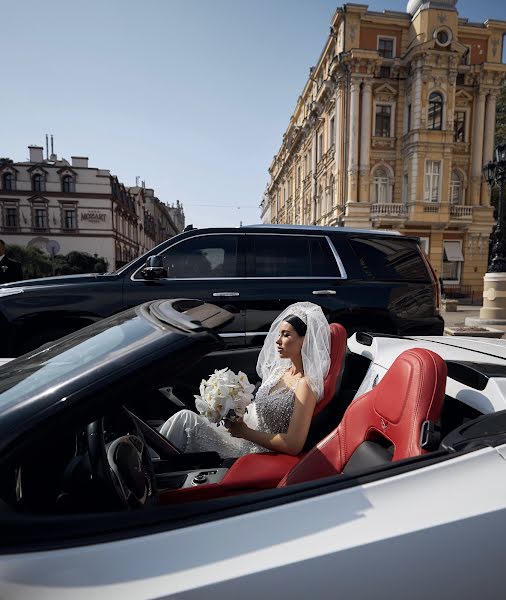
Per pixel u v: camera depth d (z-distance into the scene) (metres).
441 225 21.41
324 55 24.17
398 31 21.17
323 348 1.92
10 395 0.96
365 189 21.31
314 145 27.64
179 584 0.74
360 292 4.05
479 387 1.52
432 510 0.89
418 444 1.21
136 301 3.73
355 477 0.99
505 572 0.88
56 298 3.60
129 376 0.89
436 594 0.83
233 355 2.95
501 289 11.19
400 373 1.41
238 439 2.18
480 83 21.58
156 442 2.03
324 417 2.02
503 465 1.00
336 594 0.78
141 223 60.09
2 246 5.67
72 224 41.72
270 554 0.80
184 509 0.89
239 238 4.03
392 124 21.53
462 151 22.12
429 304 4.31
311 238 4.15
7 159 40.38
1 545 0.78
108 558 0.78
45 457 1.08
